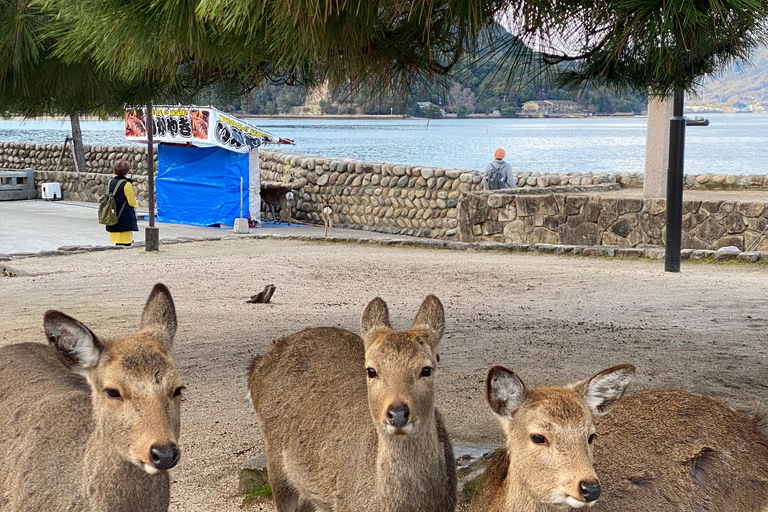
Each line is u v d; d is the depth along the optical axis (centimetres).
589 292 1292
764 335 950
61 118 870
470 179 2214
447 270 1546
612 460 441
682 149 1468
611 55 470
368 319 452
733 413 477
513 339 943
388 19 497
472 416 669
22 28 602
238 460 596
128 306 1144
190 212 2464
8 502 419
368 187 2398
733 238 1739
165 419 352
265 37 461
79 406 433
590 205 1892
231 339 947
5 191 3056
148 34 509
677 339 934
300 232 2328
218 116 2300
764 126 12888
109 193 1802
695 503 438
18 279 1414
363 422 433
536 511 398
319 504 468
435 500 416
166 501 399
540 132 10612
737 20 416
